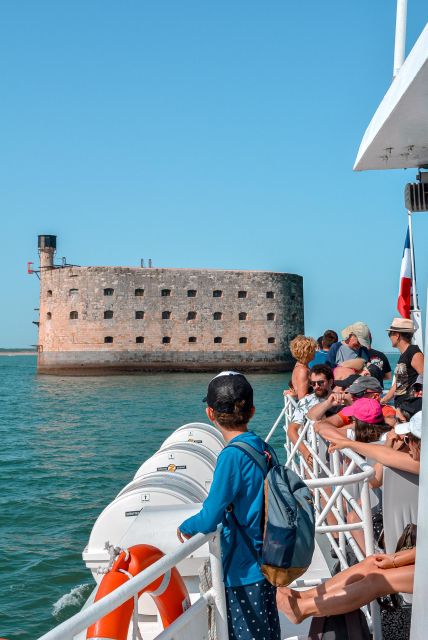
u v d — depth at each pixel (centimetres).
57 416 4697
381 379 966
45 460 2806
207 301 9456
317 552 641
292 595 416
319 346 1294
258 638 352
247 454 353
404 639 435
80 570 1324
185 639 339
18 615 1102
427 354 271
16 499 2002
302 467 832
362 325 1056
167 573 372
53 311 9544
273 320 9694
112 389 7350
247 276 9588
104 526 649
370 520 474
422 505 268
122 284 9238
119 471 2514
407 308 1014
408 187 411
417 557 274
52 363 9512
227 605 358
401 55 347
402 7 344
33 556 1420
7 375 12075
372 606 439
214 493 346
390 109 304
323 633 415
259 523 353
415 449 456
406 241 1012
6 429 3975
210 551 346
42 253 9925
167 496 654
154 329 9312
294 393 1032
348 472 541
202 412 4791
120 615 330
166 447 989
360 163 399
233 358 9525
